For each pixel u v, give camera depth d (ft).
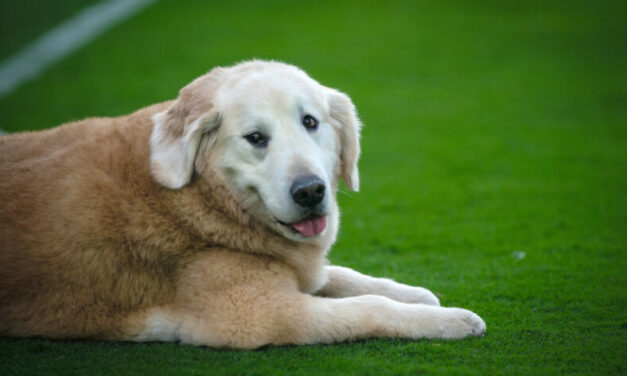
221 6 120.57
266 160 20.84
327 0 125.90
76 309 20.76
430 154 57.16
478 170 52.26
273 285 20.77
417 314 20.79
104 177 21.22
